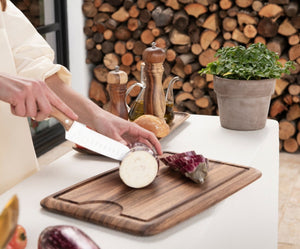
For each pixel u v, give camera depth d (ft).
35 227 2.61
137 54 10.87
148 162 2.93
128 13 10.68
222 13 10.05
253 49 4.47
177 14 10.23
